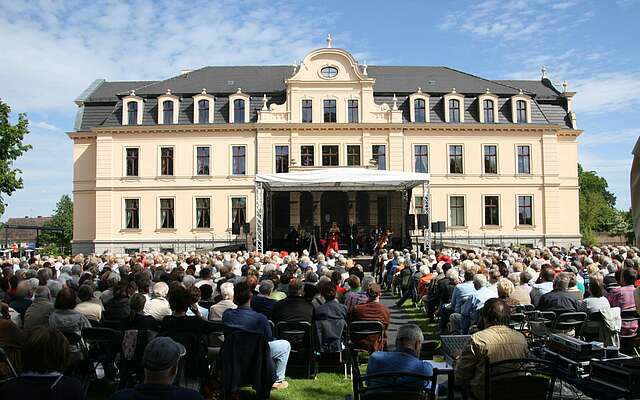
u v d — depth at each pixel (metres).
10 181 35.53
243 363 7.34
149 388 4.16
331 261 19.22
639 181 4.29
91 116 43.53
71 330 7.89
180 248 40.84
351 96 41.09
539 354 7.16
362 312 9.48
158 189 41.09
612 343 9.00
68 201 92.50
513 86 48.19
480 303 10.03
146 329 7.68
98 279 13.09
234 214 41.00
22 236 99.12
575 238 42.84
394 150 40.94
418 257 22.08
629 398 5.53
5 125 35.97
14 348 6.86
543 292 11.30
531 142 42.31
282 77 44.72
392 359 5.71
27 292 9.80
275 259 18.81
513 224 41.84
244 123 40.84
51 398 3.99
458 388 6.33
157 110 41.50
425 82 44.19
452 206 41.72
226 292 9.25
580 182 80.81
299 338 9.15
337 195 41.72
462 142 41.84
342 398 8.12
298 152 40.78
